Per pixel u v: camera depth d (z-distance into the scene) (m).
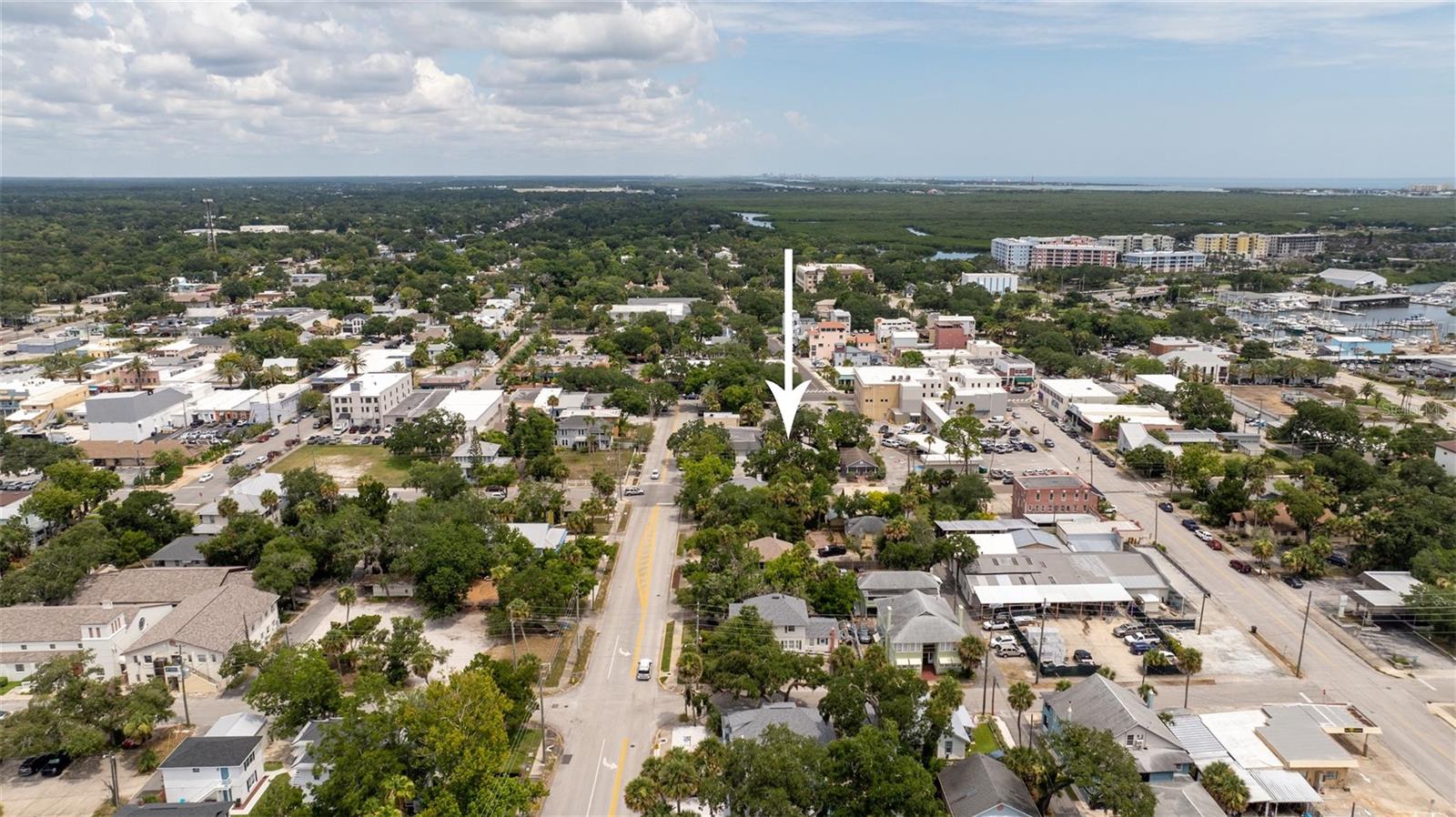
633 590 153.62
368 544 152.62
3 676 124.25
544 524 167.88
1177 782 97.56
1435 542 153.38
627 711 118.62
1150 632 139.50
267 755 108.88
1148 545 164.50
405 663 120.94
